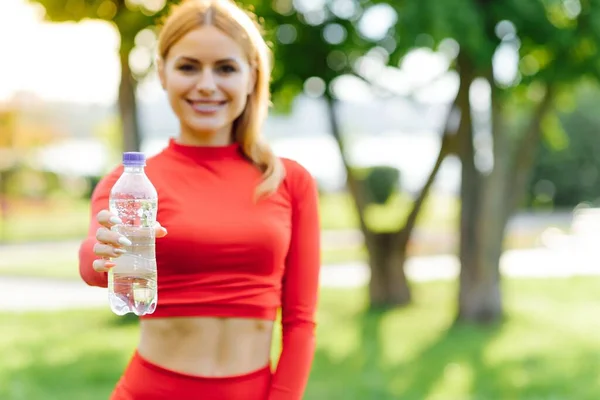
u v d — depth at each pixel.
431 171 11.08
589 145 27.97
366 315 10.76
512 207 10.11
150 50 8.32
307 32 9.62
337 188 32.66
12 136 25.75
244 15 2.55
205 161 2.55
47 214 29.45
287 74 9.87
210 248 2.43
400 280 11.42
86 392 6.93
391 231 11.41
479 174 10.04
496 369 7.76
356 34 8.84
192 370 2.45
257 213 2.49
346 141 12.11
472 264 10.09
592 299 12.17
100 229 2.30
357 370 7.75
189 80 2.49
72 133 32.66
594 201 28.48
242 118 2.60
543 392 7.00
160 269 2.45
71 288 13.70
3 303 12.15
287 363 2.52
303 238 2.60
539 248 19.11
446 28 7.59
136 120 10.09
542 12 8.08
